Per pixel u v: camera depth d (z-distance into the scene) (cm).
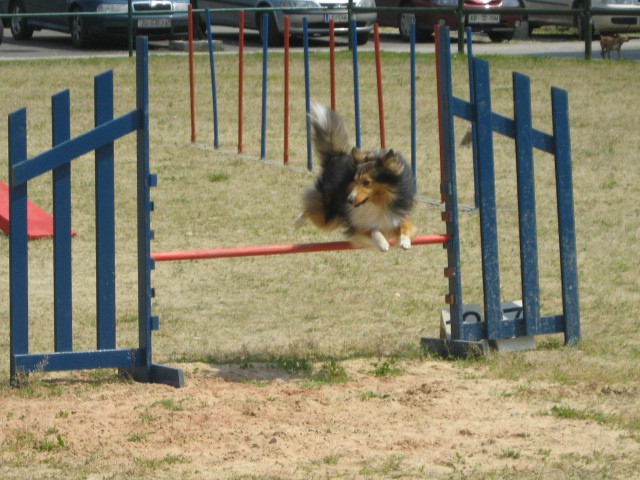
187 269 1160
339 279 1123
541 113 1906
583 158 1630
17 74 2236
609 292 1059
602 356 862
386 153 842
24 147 762
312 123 909
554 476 591
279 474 597
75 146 765
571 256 888
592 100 1989
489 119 860
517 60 2341
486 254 859
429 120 1886
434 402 736
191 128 1753
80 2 2597
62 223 773
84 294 1070
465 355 851
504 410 720
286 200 1438
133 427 682
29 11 2781
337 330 957
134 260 1188
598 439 659
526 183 867
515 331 872
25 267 768
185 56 2456
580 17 2498
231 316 1003
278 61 2392
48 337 931
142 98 777
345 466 612
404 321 984
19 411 712
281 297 1064
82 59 2395
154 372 795
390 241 859
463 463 615
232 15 2656
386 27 3036
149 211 784
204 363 844
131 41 2461
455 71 2238
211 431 674
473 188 1480
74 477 595
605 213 1364
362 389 769
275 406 726
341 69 2284
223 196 1457
